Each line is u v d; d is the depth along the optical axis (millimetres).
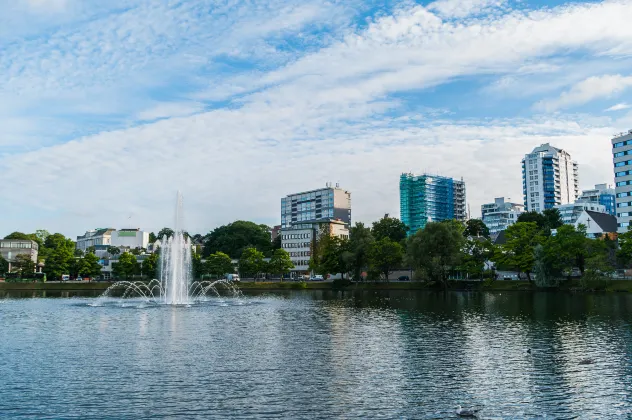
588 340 56875
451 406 33469
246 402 34156
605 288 139125
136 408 33000
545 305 100125
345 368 43812
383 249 184250
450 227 170125
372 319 79375
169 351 51750
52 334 63812
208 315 87438
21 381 39500
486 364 45250
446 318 79500
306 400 34625
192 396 35531
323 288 194875
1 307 105000
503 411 32500
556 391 36844
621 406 33562
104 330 67500
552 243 149500
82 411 32469
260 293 165250
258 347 53969
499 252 164500
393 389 37250
